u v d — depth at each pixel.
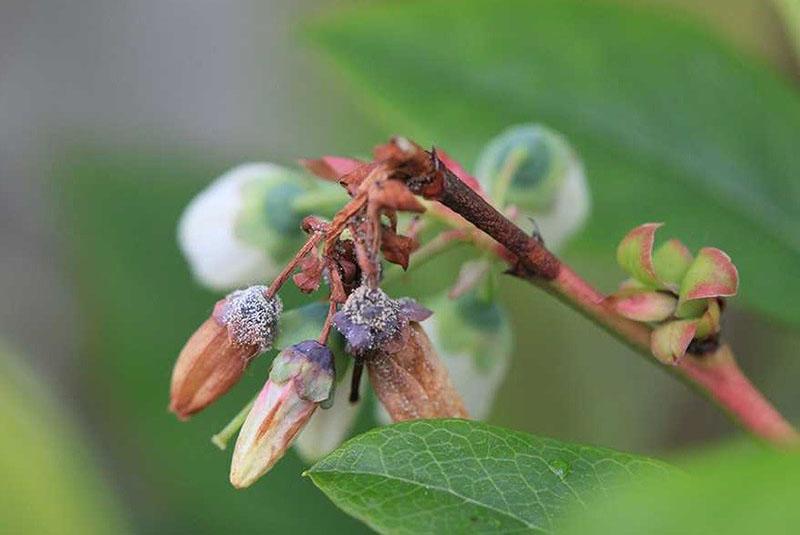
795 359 0.28
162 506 0.28
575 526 0.16
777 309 0.25
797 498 0.16
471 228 0.21
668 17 0.26
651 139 0.26
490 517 0.19
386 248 0.19
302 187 0.24
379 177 0.19
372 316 0.20
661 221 0.26
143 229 0.29
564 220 0.24
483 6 0.27
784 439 0.21
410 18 0.26
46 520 0.24
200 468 0.28
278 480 0.28
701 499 0.16
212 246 0.25
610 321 0.21
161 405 0.28
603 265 0.29
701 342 0.21
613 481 0.19
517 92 0.26
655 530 0.16
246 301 0.20
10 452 0.24
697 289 0.20
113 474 0.28
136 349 0.29
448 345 0.24
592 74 0.26
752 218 0.25
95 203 0.29
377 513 0.19
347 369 0.20
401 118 0.26
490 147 0.24
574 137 0.26
